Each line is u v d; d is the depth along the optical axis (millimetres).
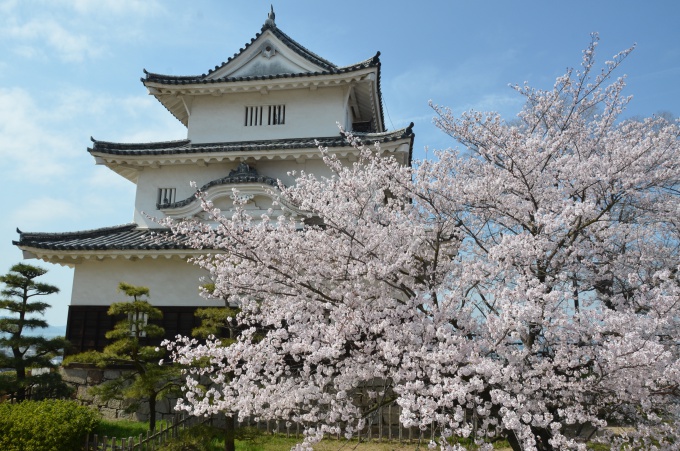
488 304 6953
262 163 16500
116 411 13852
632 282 6141
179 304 14648
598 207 8656
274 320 7465
